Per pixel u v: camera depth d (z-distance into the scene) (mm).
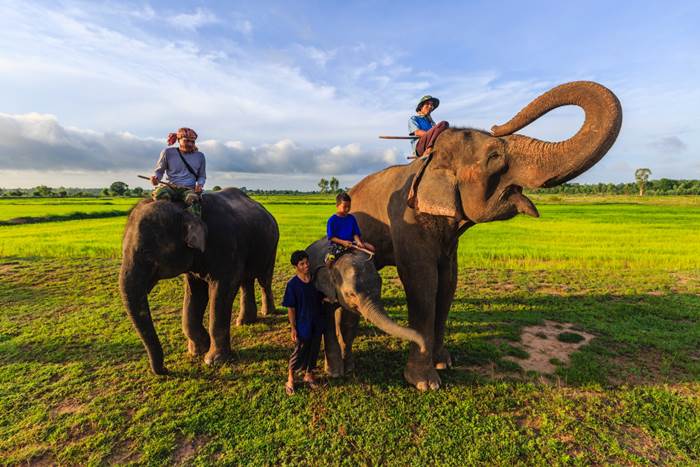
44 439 3033
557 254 11695
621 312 6090
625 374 4062
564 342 4973
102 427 3188
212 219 4258
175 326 5535
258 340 5098
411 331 3061
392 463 2758
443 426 3164
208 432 3119
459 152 3449
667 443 2959
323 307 3846
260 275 5852
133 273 3654
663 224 24484
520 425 3215
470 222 3686
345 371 4145
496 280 8508
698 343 4840
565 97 2771
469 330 5406
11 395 3629
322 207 49062
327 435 3059
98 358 4445
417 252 3793
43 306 6391
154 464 2760
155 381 3920
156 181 4145
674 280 8383
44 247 12516
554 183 2947
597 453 2867
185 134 4219
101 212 36156
